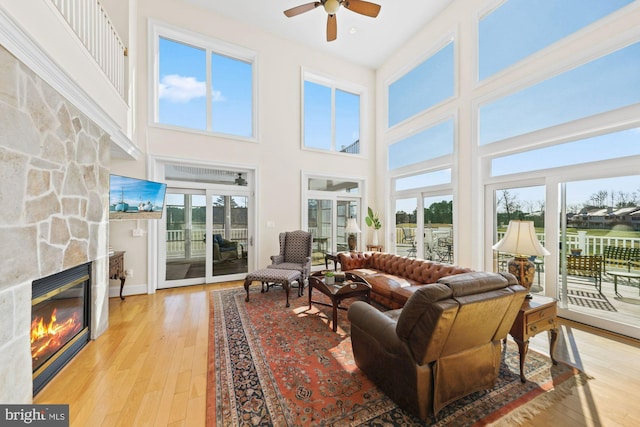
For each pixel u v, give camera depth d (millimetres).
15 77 1474
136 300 3580
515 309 1610
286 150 5078
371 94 6105
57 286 1942
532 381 1804
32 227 1621
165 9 4059
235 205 4715
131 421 1467
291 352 2209
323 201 5652
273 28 4781
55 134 1853
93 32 2498
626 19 2412
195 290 4070
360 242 6066
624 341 2385
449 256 4426
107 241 2689
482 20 3801
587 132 2693
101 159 2572
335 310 2627
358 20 4539
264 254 4855
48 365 1825
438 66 4586
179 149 4168
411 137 5195
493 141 3621
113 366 2006
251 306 3352
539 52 3057
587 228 2756
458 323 1364
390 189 5801
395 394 1563
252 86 4840
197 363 2047
